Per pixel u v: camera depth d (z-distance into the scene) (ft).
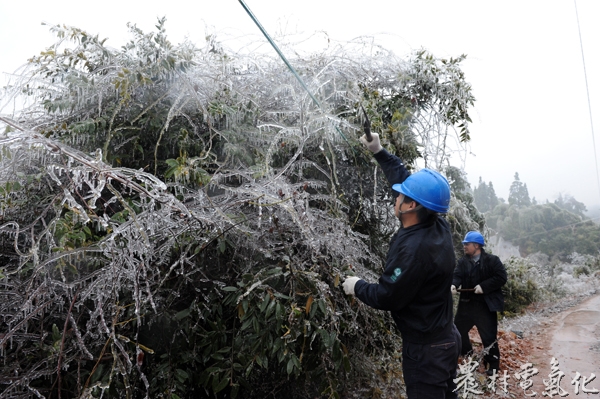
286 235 7.00
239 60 9.18
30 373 5.55
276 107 9.34
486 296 12.34
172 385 6.04
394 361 9.64
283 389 8.03
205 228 6.30
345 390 8.67
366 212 10.11
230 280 7.22
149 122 7.93
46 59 7.96
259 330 6.32
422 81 10.56
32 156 6.59
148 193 5.53
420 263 5.93
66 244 5.81
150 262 6.35
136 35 8.18
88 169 5.43
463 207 13.57
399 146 9.73
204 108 7.30
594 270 46.11
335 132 8.61
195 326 6.39
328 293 6.60
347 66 9.87
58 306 6.20
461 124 10.57
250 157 8.21
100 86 7.70
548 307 26.45
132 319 5.65
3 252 6.94
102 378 5.80
